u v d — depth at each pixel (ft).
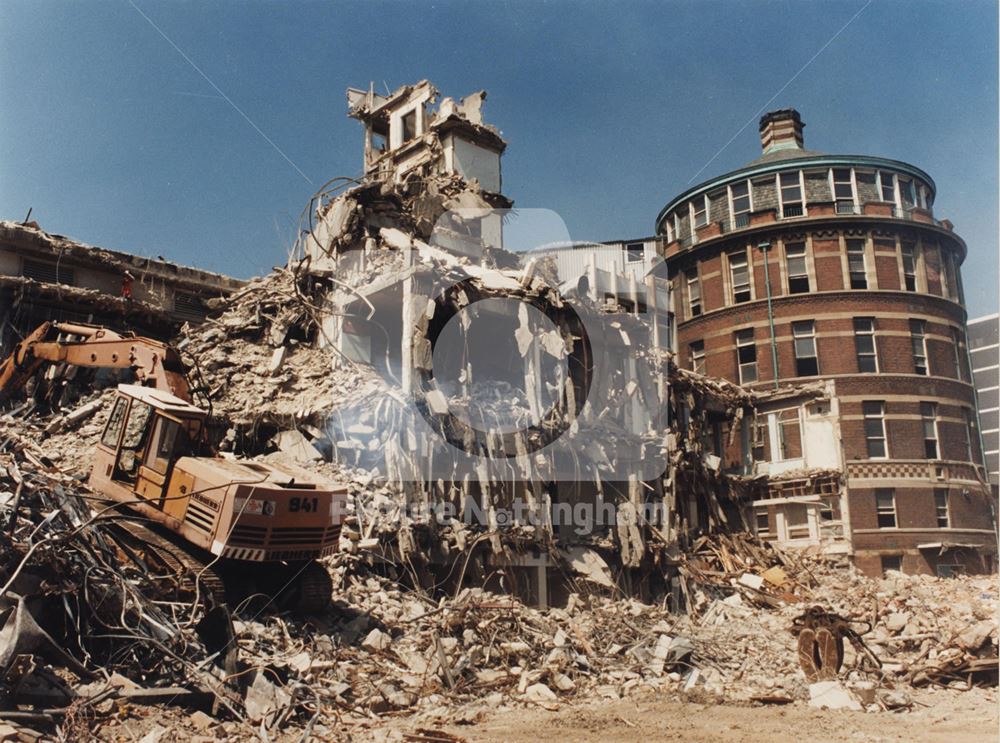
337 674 37.68
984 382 158.40
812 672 51.13
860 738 35.88
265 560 38.63
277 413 64.03
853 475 116.98
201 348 74.54
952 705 46.65
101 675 30.76
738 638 63.26
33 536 33.73
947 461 120.06
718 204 137.39
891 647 61.26
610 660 51.70
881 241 126.82
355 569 51.08
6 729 25.13
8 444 46.47
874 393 120.78
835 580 92.63
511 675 44.39
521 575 61.26
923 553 114.83
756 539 94.89
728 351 129.39
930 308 126.41
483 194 91.45
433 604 52.21
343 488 42.63
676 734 34.76
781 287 126.72
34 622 28.71
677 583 73.31
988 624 55.88
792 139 143.13
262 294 78.74
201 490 37.88
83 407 64.80
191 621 34.96
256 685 32.60
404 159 106.01
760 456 110.32
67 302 76.23
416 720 35.32
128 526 39.73
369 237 74.18
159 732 28.17
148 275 84.17
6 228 74.38
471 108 107.45
